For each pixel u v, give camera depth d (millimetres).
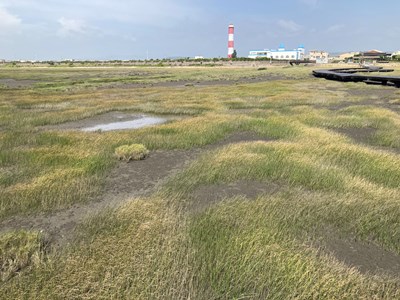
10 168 8977
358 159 9578
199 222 5750
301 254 4715
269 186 7816
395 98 25688
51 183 7609
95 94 29562
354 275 4277
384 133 13344
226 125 14812
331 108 21062
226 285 4000
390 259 4836
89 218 6000
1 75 62625
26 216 6203
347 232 5609
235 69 91250
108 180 8344
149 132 13617
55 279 4117
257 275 4223
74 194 7102
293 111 19281
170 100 24734
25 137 12531
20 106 21875
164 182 8117
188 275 4219
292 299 3799
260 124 15070
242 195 7230
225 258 4562
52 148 10844
